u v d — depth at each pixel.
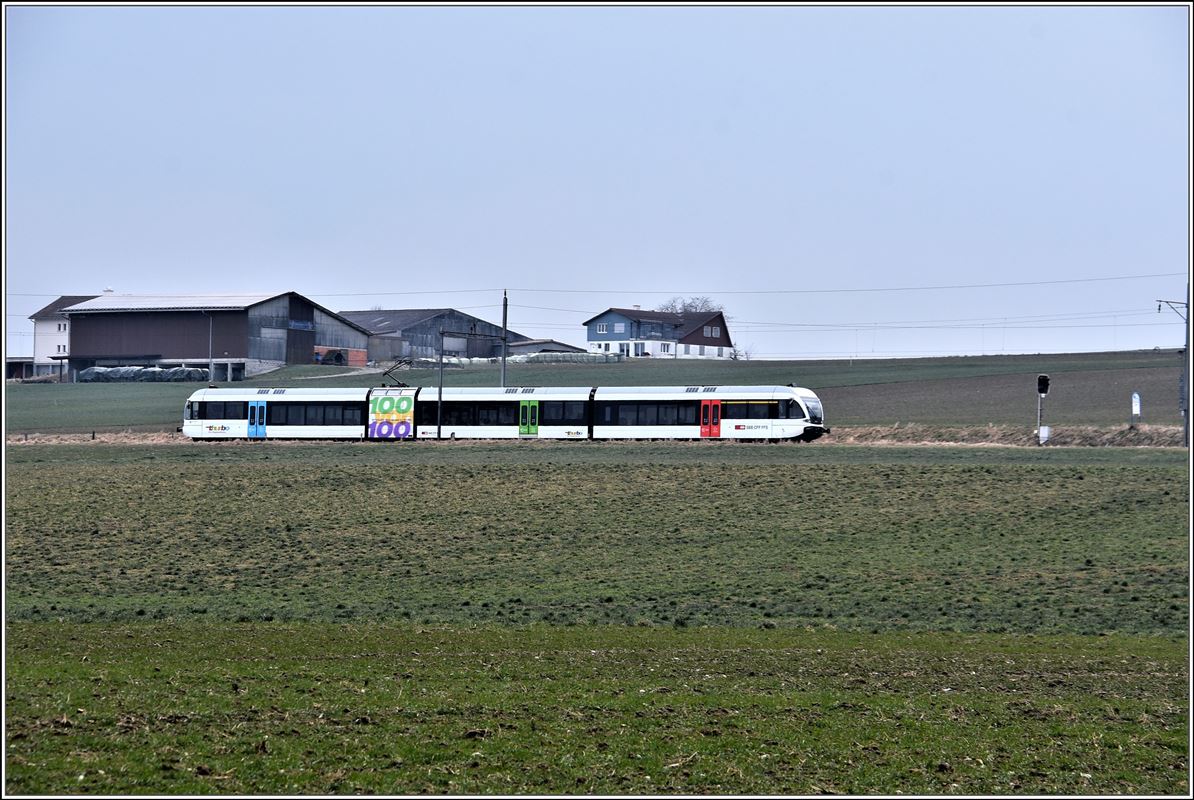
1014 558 96.50
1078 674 61.53
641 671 61.47
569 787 41.88
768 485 126.81
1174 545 97.81
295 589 90.94
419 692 54.22
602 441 166.38
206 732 46.03
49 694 50.59
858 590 87.56
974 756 46.62
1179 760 46.59
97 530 114.19
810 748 46.97
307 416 176.25
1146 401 197.88
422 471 139.88
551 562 99.56
